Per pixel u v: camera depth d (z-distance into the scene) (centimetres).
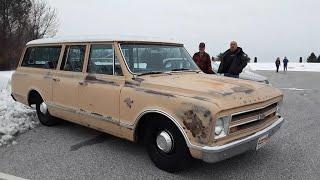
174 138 443
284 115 859
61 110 618
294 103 1073
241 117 429
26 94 709
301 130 695
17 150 558
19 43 2305
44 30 2691
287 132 677
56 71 626
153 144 478
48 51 658
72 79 585
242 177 455
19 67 741
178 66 570
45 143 593
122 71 506
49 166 492
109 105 514
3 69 2202
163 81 473
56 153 545
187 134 418
